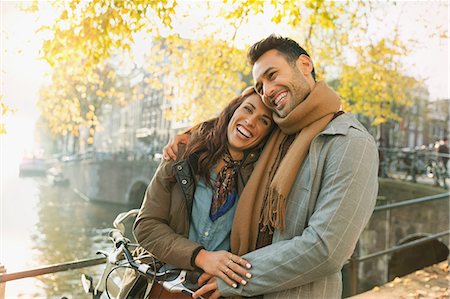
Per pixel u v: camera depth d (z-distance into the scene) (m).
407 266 7.64
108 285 1.77
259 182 1.41
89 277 1.82
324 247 1.20
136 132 32.91
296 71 1.39
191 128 1.66
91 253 13.03
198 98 6.52
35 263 11.55
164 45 6.46
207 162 1.51
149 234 1.48
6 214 17.00
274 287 1.26
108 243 14.20
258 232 1.39
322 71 6.77
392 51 7.02
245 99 1.55
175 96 6.68
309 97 1.34
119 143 36.97
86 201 24.70
